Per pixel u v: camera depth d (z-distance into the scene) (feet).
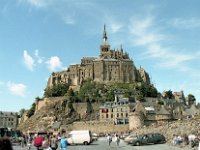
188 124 315.37
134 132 569.23
